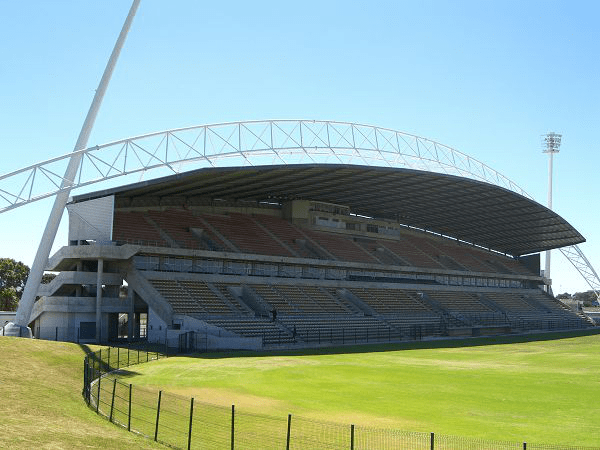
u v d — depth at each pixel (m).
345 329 67.81
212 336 54.38
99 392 28.67
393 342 68.75
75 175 56.47
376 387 35.12
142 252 62.75
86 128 57.91
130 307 62.22
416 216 102.25
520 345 67.75
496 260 120.06
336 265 82.38
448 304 92.69
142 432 22.70
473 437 23.58
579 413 28.56
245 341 54.31
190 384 34.28
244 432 23.34
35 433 19.16
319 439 22.53
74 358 40.72
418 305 87.19
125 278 63.03
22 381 30.06
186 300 61.91
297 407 28.88
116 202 72.44
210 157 62.44
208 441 21.81
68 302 59.53
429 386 35.88
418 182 76.19
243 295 70.06
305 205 90.06
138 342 59.31
